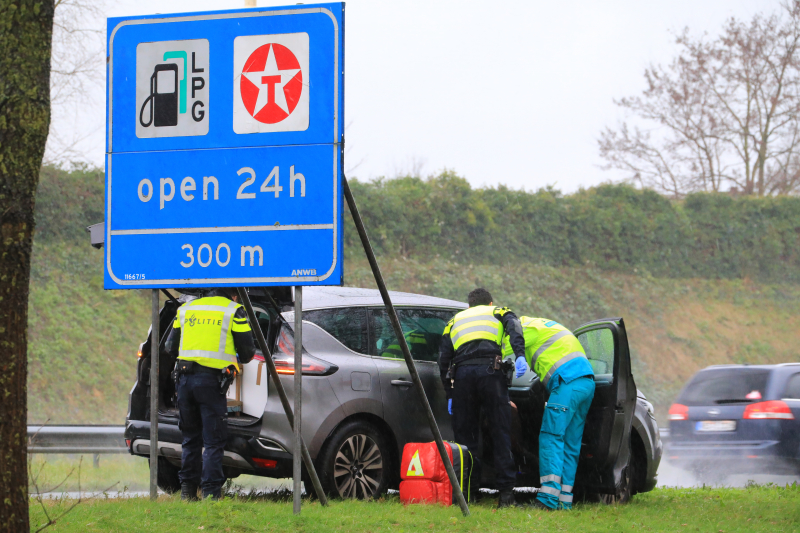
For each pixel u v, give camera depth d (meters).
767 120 132.12
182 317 26.28
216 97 23.97
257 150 23.53
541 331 28.83
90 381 70.94
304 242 23.02
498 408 27.94
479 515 24.41
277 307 27.23
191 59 24.20
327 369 27.44
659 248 111.38
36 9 15.97
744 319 107.88
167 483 31.22
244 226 23.47
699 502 32.59
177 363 26.05
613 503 30.48
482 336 28.08
